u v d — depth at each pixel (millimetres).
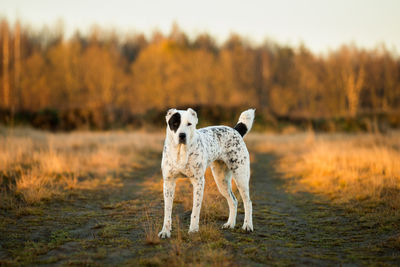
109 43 50469
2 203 6453
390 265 4027
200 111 28109
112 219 5973
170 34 52125
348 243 4910
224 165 5867
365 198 7199
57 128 23438
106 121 25422
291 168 11461
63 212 6363
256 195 8094
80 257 4223
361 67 44531
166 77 38562
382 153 10367
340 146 14125
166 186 5168
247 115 6359
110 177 9477
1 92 31141
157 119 26844
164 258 4129
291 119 30031
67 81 36312
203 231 5070
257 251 4484
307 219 6203
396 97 45062
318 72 46531
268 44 53438
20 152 10109
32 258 4191
